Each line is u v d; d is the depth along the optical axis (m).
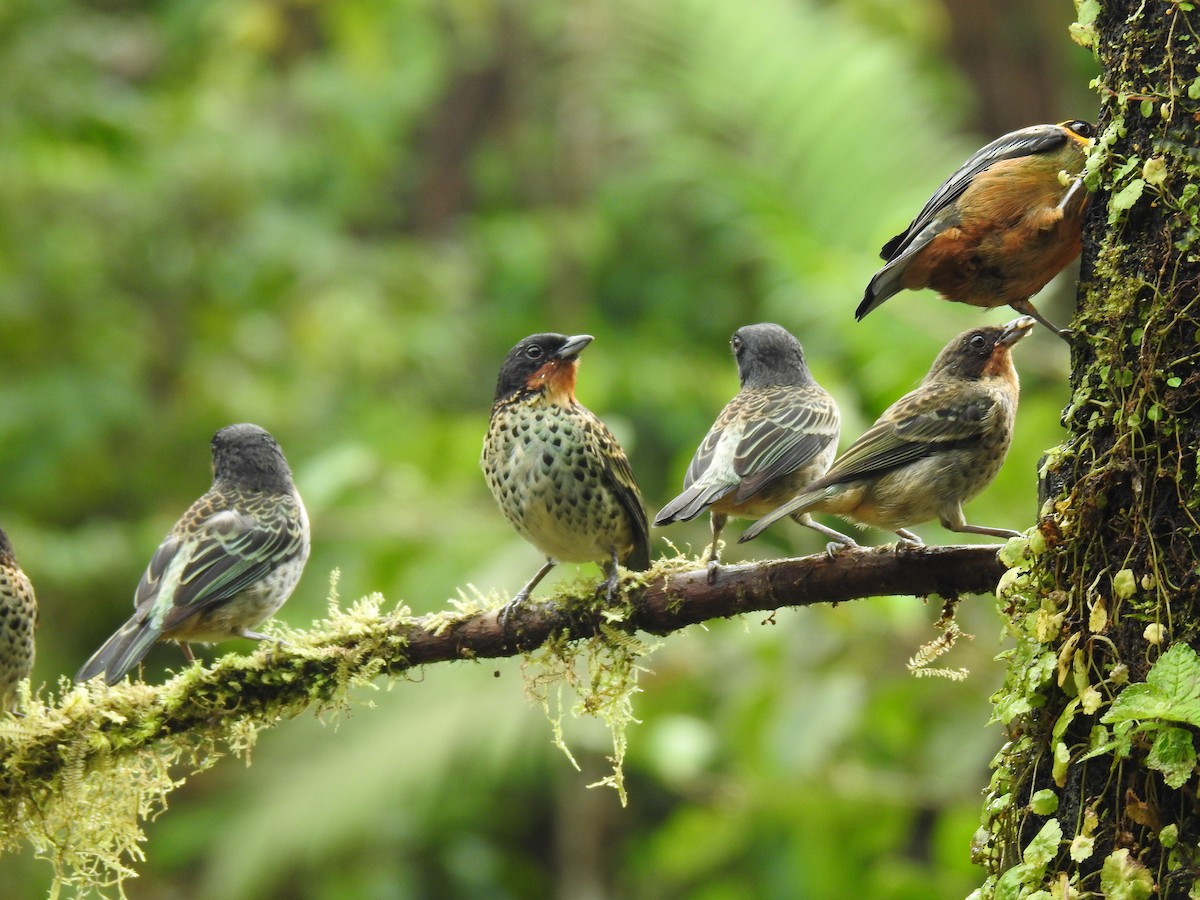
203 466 17.61
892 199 13.66
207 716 6.81
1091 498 5.05
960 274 6.53
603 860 17.78
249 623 8.79
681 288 19.50
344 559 15.16
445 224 23.75
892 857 15.30
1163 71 5.12
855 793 12.74
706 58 14.80
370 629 6.79
